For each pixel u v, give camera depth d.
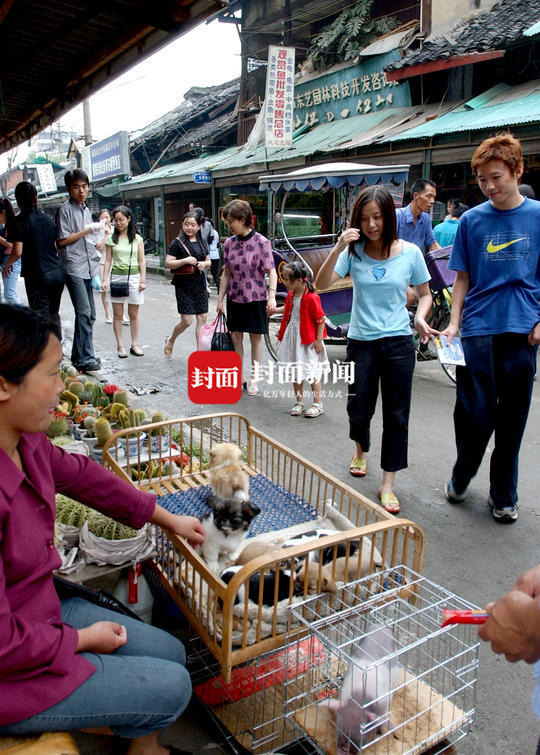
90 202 24.00
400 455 3.72
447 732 1.90
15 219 6.00
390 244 3.47
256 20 15.66
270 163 12.39
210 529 2.55
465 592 2.94
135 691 1.64
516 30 8.61
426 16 10.98
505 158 3.11
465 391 3.58
